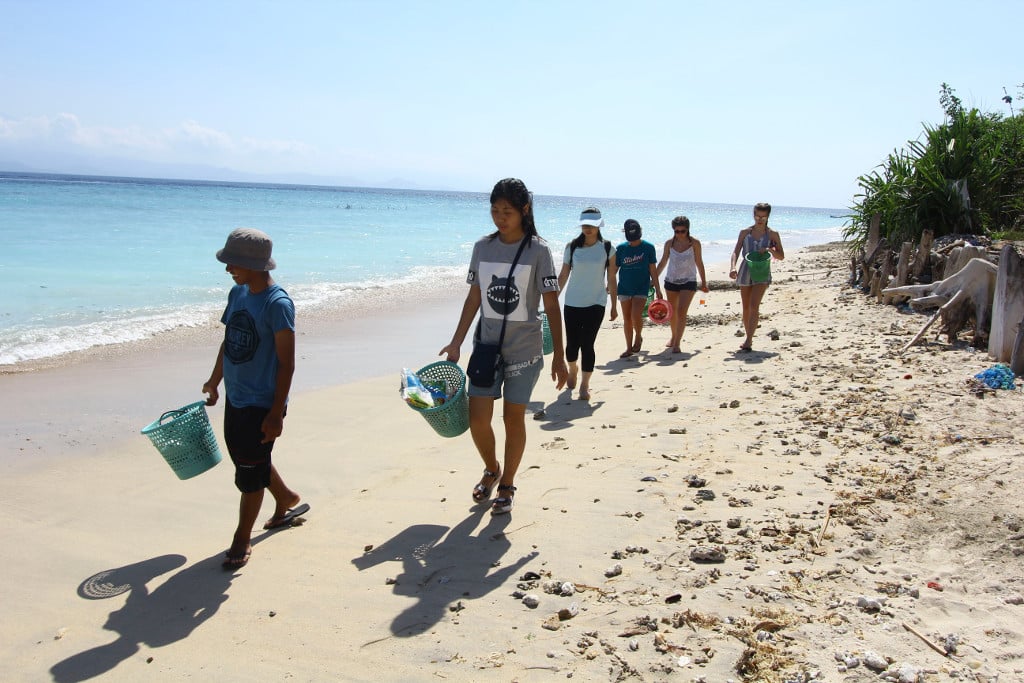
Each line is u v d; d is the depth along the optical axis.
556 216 62.91
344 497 5.18
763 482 4.95
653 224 55.41
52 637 3.51
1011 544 3.89
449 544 4.32
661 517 4.50
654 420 6.60
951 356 7.69
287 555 4.30
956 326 8.16
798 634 3.25
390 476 5.56
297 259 20.98
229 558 4.18
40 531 4.68
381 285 16.59
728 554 3.98
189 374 8.71
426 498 5.07
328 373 8.93
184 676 3.17
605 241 7.65
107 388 8.02
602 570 3.91
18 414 7.07
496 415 7.12
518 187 4.46
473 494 4.89
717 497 4.75
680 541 4.17
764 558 3.93
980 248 9.15
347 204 69.50
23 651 3.40
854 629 3.28
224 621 3.60
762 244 8.89
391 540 4.43
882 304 10.94
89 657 3.33
